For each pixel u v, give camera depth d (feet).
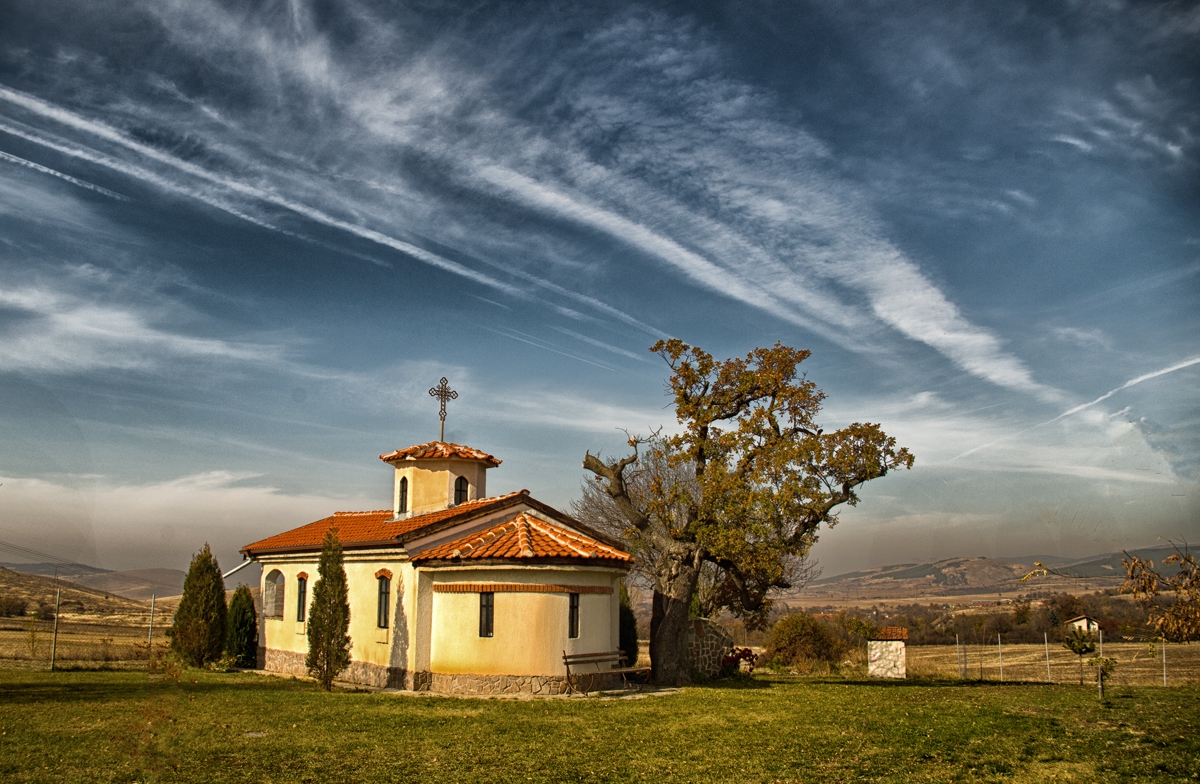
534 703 70.69
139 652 106.32
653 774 44.29
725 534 84.94
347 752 48.91
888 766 45.93
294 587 102.37
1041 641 173.37
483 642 78.74
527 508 95.04
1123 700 72.79
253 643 110.32
